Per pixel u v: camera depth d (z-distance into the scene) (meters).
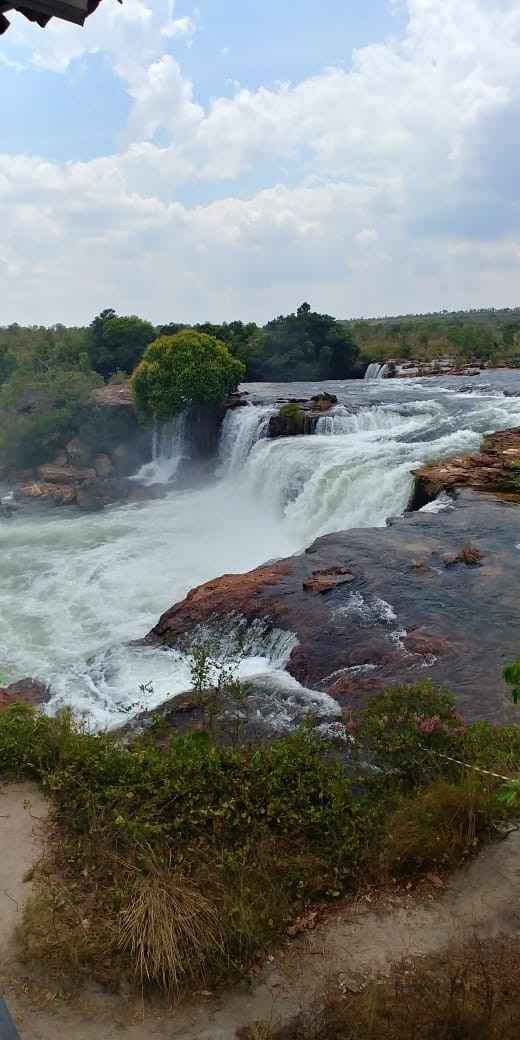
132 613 18.98
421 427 26.73
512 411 27.81
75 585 21.20
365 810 6.97
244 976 5.38
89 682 12.50
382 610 13.02
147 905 5.66
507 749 8.00
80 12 4.05
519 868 6.38
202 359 33.06
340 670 11.47
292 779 7.27
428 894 6.20
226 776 7.30
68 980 5.26
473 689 10.62
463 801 6.74
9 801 7.36
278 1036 4.91
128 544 24.86
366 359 54.53
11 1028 3.53
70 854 6.49
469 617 12.68
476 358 52.53
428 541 15.98
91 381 38.47
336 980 5.38
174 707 10.70
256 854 6.44
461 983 5.24
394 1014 4.99
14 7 4.14
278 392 38.44
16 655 16.91
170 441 35.69
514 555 15.05
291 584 14.34
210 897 5.90
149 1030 4.95
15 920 5.76
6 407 36.19
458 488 19.39
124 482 32.50
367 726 7.77
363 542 16.08
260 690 11.02
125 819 6.66
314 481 23.11
